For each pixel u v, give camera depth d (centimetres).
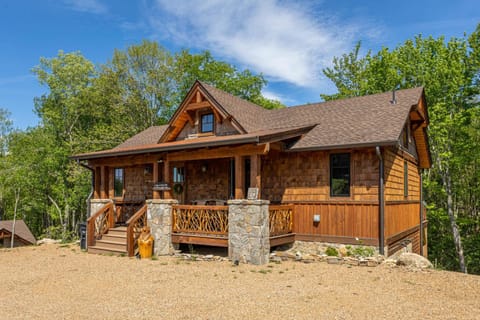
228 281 853
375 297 710
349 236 1148
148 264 1082
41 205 3105
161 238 1230
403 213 1411
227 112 1357
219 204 1469
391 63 2620
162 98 3291
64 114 3400
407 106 1288
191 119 1540
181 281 861
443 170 2494
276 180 1305
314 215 1214
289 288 782
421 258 988
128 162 1416
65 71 3334
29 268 1080
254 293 746
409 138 1605
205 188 1553
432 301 685
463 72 2394
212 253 1252
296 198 1257
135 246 1313
